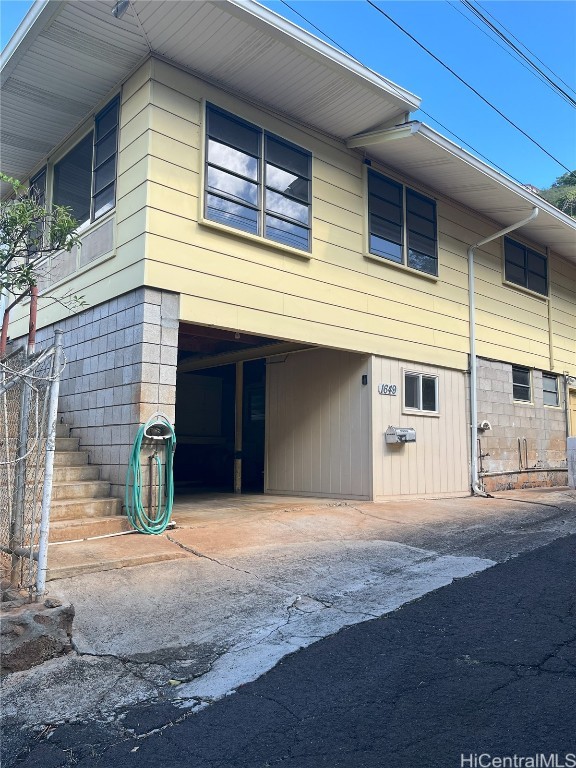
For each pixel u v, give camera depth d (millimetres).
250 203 8289
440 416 10953
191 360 12656
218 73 7938
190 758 3016
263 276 8344
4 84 8062
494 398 12266
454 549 6688
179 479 13805
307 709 3432
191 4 6695
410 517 8328
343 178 9594
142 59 7609
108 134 8289
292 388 10938
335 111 8867
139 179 7434
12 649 3871
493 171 10586
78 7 6680
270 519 7855
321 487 10305
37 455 4605
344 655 4090
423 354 10688
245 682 3768
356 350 9539
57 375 4500
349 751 2996
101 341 7977
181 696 3623
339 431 10117
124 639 4289
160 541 6500
